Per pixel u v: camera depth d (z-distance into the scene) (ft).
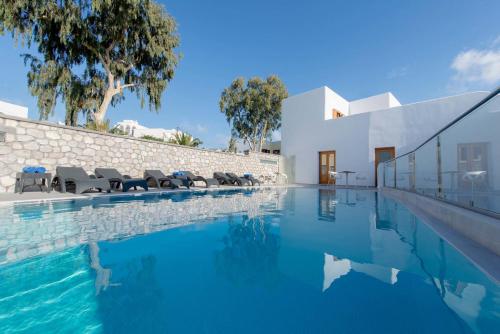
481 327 3.82
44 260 6.62
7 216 11.53
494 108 10.87
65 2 28.22
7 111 45.96
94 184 19.10
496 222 7.14
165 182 29.19
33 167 18.35
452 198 12.57
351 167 41.70
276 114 68.28
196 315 4.27
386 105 47.65
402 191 21.44
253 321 4.05
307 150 48.98
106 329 3.89
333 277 5.68
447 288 5.08
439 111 33.04
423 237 8.93
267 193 26.73
